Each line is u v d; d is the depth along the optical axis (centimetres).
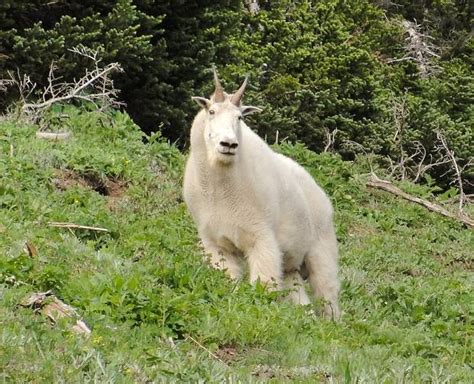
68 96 4791
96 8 5338
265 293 2850
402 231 5134
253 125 6084
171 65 5416
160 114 5475
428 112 6944
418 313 3341
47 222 3234
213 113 2941
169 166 4644
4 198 3372
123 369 2070
